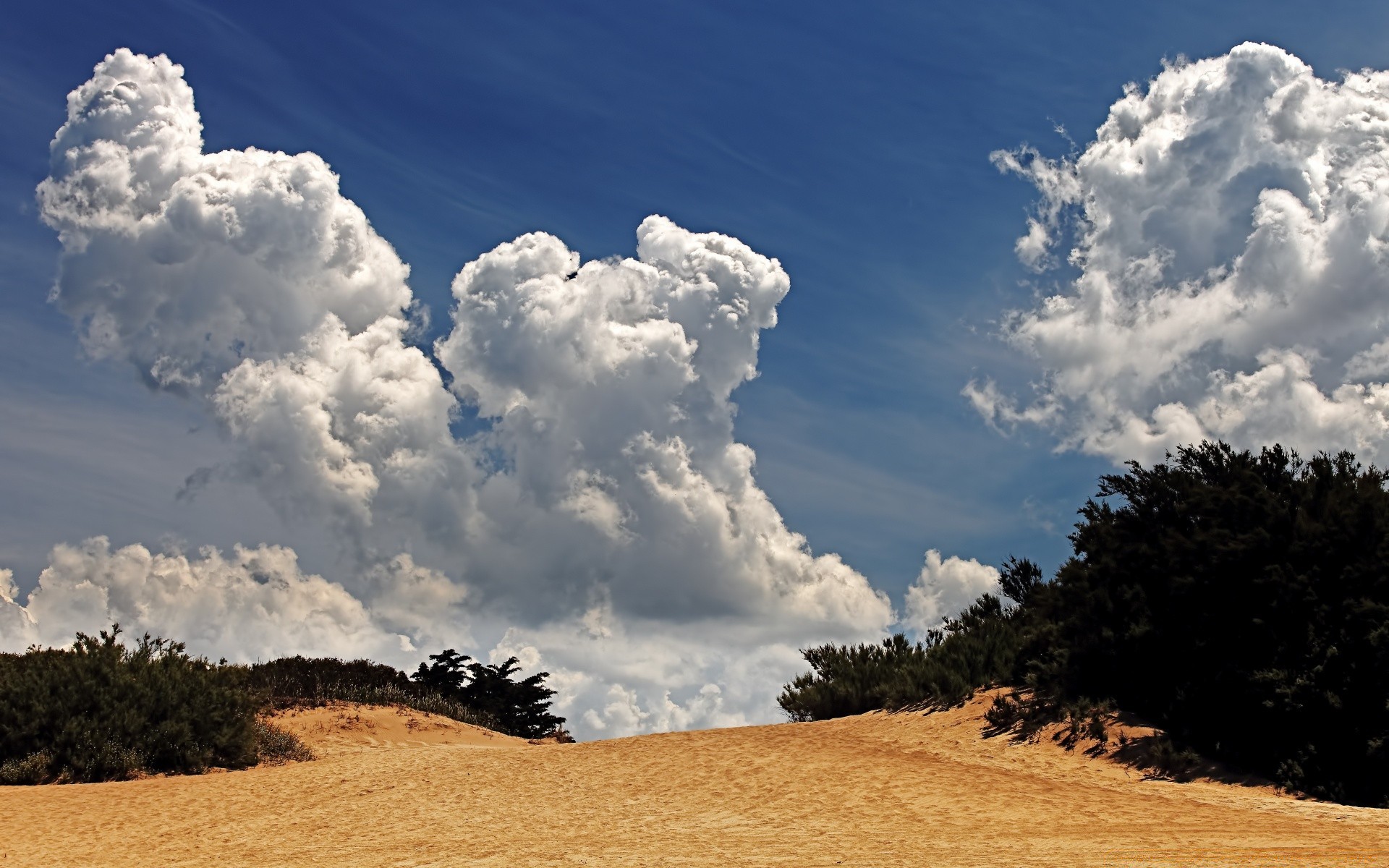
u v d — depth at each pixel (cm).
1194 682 1911
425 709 4112
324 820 1719
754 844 1373
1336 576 1870
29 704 2339
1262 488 2020
